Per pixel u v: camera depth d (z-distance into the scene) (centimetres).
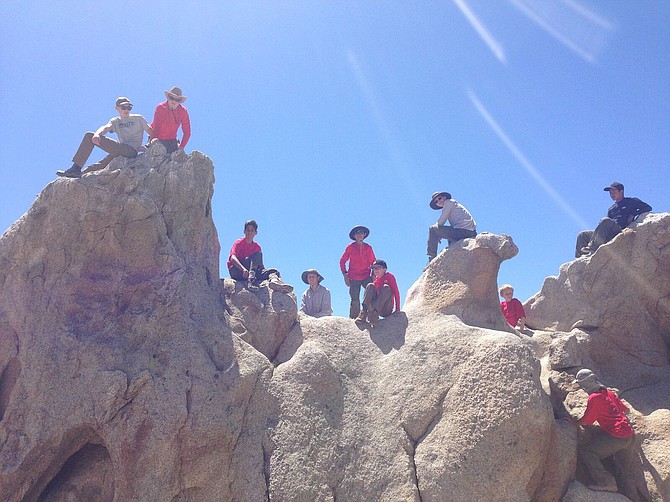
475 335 881
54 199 848
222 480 733
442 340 893
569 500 776
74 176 908
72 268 835
